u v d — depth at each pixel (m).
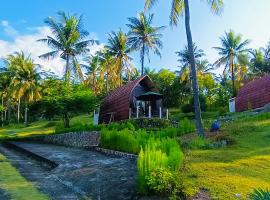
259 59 73.06
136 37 51.12
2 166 16.61
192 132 22.14
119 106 35.09
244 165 11.55
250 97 42.03
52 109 36.78
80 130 27.83
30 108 40.91
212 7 22.92
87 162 16.06
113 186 10.94
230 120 28.66
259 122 21.86
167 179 9.19
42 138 37.62
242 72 66.25
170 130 21.16
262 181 9.75
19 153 25.30
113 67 52.25
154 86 36.56
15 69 62.25
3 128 63.72
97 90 62.56
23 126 62.50
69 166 15.43
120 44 51.75
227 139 16.30
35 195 10.62
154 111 36.38
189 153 13.87
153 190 9.30
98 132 22.56
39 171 15.38
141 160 9.66
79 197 10.43
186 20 21.78
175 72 66.00
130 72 52.69
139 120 28.52
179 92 62.72
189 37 21.53
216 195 8.71
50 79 39.75
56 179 13.12
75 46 46.78
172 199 8.67
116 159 16.17
